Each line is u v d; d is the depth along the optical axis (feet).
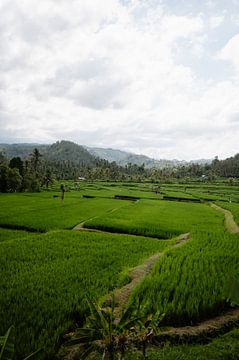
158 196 227.81
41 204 149.38
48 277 38.60
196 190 292.61
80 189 286.66
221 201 196.54
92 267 44.34
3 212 112.16
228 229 95.25
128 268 44.16
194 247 57.62
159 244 66.28
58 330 23.53
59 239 66.33
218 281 35.09
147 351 22.15
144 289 32.55
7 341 13.38
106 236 73.00
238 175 491.72
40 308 27.96
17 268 42.70
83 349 21.77
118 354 19.81
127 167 630.74
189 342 24.29
